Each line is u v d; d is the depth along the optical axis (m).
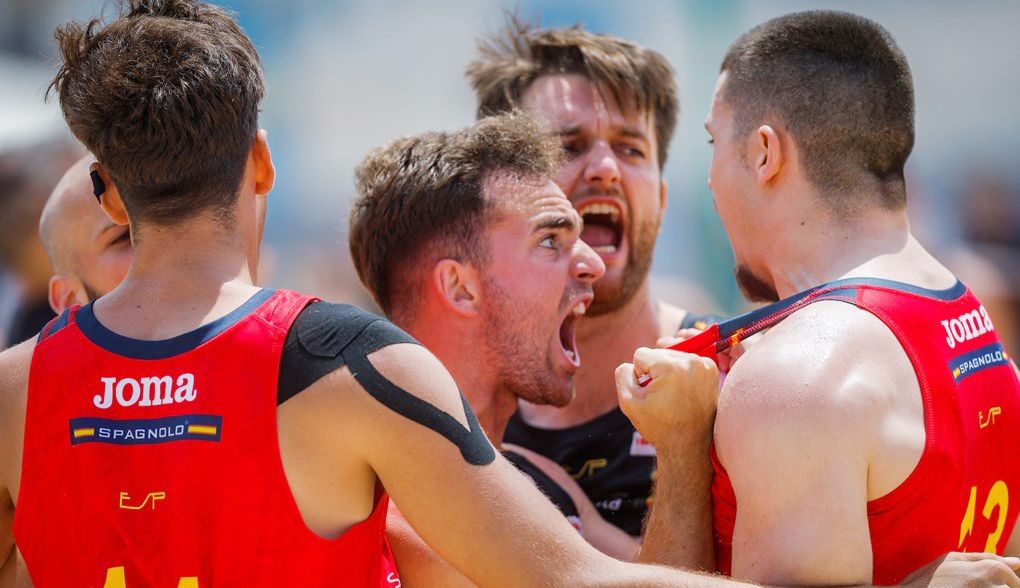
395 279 9.10
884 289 6.89
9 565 6.96
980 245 27.80
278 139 31.19
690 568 7.22
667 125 12.05
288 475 5.71
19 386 6.07
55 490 5.87
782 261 7.82
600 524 10.17
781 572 6.21
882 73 7.55
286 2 31.19
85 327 6.09
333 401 5.77
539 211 8.92
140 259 6.22
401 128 31.00
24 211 15.60
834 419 6.27
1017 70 29.23
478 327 8.91
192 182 6.11
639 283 11.09
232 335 5.86
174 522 5.68
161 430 5.75
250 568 5.70
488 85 11.91
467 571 5.86
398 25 31.00
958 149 29.27
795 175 7.64
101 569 5.75
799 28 7.82
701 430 7.45
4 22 31.19
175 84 6.03
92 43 6.26
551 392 9.12
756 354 6.83
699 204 27.97
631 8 29.08
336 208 30.50
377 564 6.13
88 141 6.14
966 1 29.28
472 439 5.92
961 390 6.82
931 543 6.50
